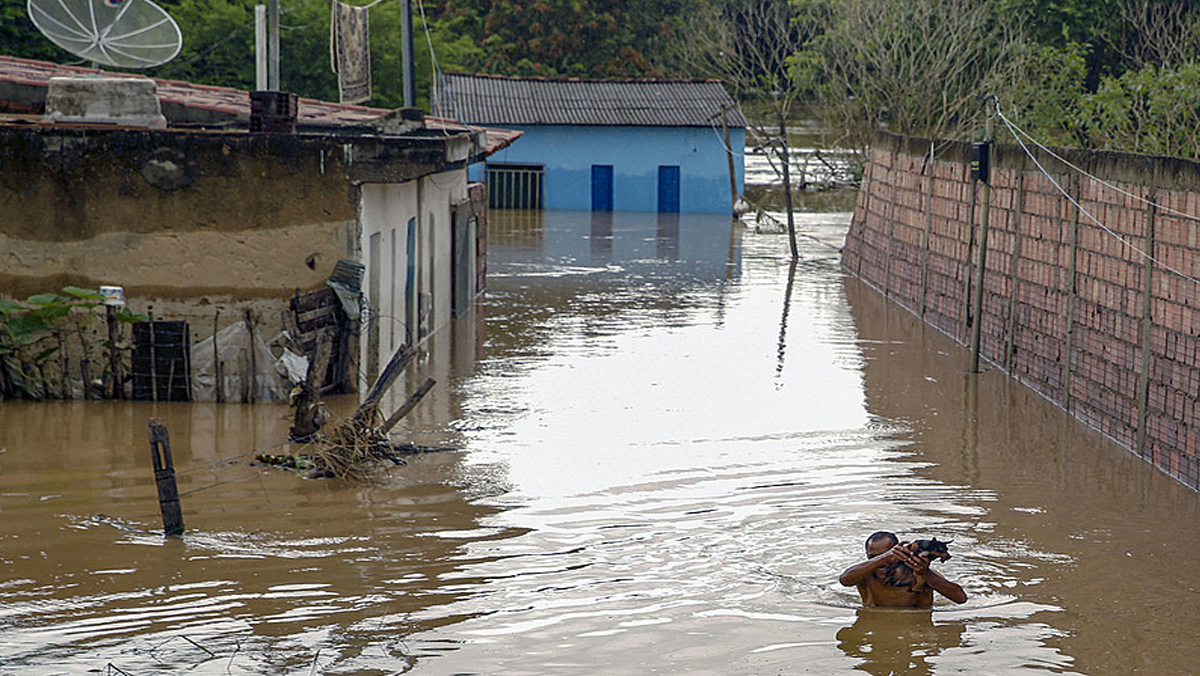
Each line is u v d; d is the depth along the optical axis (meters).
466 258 21.70
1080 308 14.38
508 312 21.84
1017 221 16.78
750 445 12.55
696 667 7.00
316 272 13.78
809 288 25.81
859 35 47.75
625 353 17.92
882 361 17.72
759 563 8.88
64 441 11.99
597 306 22.72
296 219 13.69
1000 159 17.73
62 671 6.76
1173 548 9.46
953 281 20.03
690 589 8.31
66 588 8.06
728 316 21.75
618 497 10.56
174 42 16.12
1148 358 12.49
